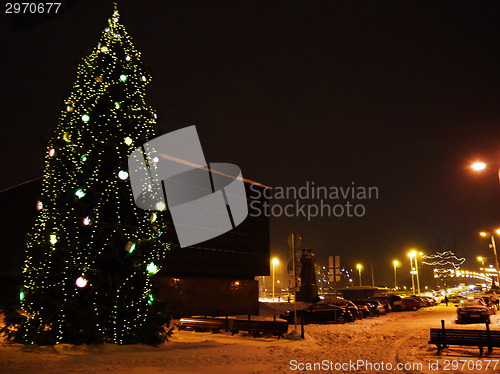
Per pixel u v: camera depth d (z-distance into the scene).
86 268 17.14
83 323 17.02
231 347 17.72
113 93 19.31
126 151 18.77
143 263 18.34
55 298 17.45
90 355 15.23
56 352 15.57
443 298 72.50
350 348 17.84
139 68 20.31
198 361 14.33
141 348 17.02
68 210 17.80
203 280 37.56
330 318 30.30
